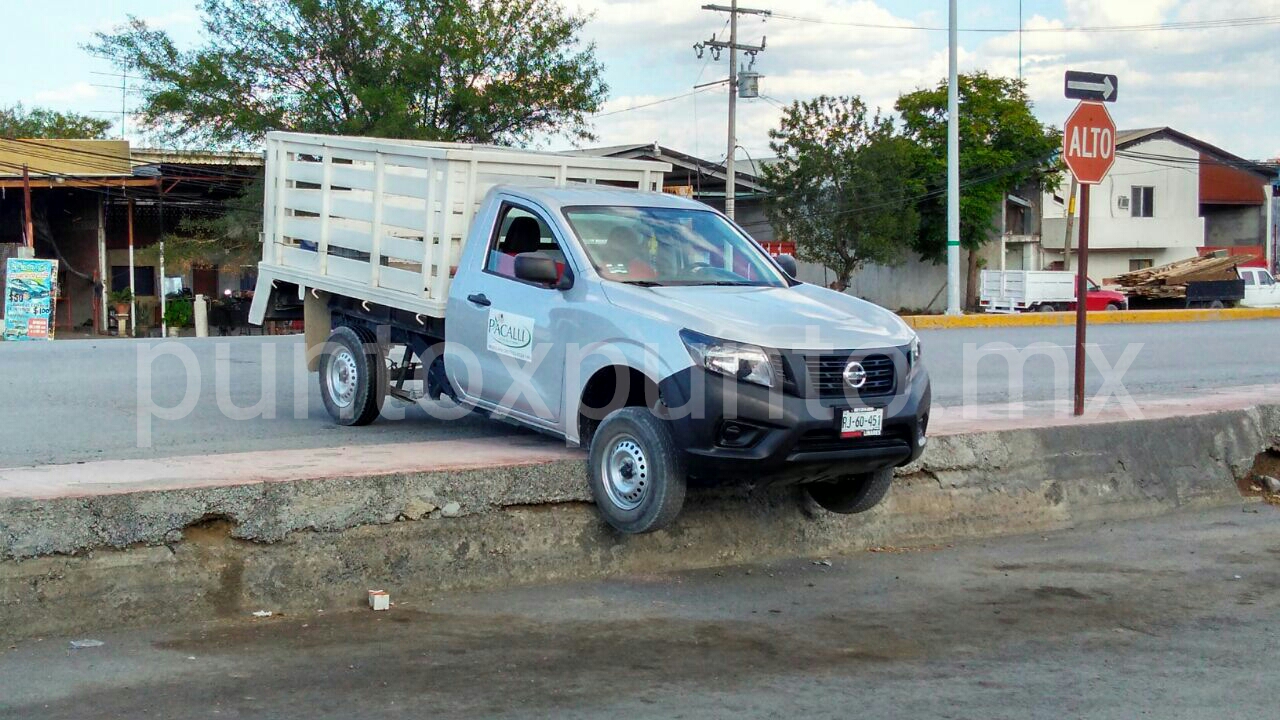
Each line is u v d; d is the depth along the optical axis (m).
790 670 5.44
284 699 4.89
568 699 4.96
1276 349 20.48
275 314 10.58
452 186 8.42
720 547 7.51
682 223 8.15
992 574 7.45
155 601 5.88
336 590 6.32
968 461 8.63
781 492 7.80
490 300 8.00
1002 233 55.09
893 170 49.25
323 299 10.02
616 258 7.54
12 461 7.96
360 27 38.12
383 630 5.93
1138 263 59.16
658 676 5.30
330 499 6.32
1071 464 9.13
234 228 40.06
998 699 5.07
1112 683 5.32
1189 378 15.44
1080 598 6.87
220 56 38.16
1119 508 9.29
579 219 7.77
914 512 8.36
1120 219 57.69
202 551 6.04
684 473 6.57
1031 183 55.97
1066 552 8.09
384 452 7.43
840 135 49.91
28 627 5.60
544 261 7.32
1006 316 31.00
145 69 38.16
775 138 50.47
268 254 10.45
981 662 5.62
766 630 6.10
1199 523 9.12
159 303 41.38
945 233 51.88
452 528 6.68
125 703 4.81
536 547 6.93
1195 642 6.00
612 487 6.88
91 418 9.88
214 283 43.91
